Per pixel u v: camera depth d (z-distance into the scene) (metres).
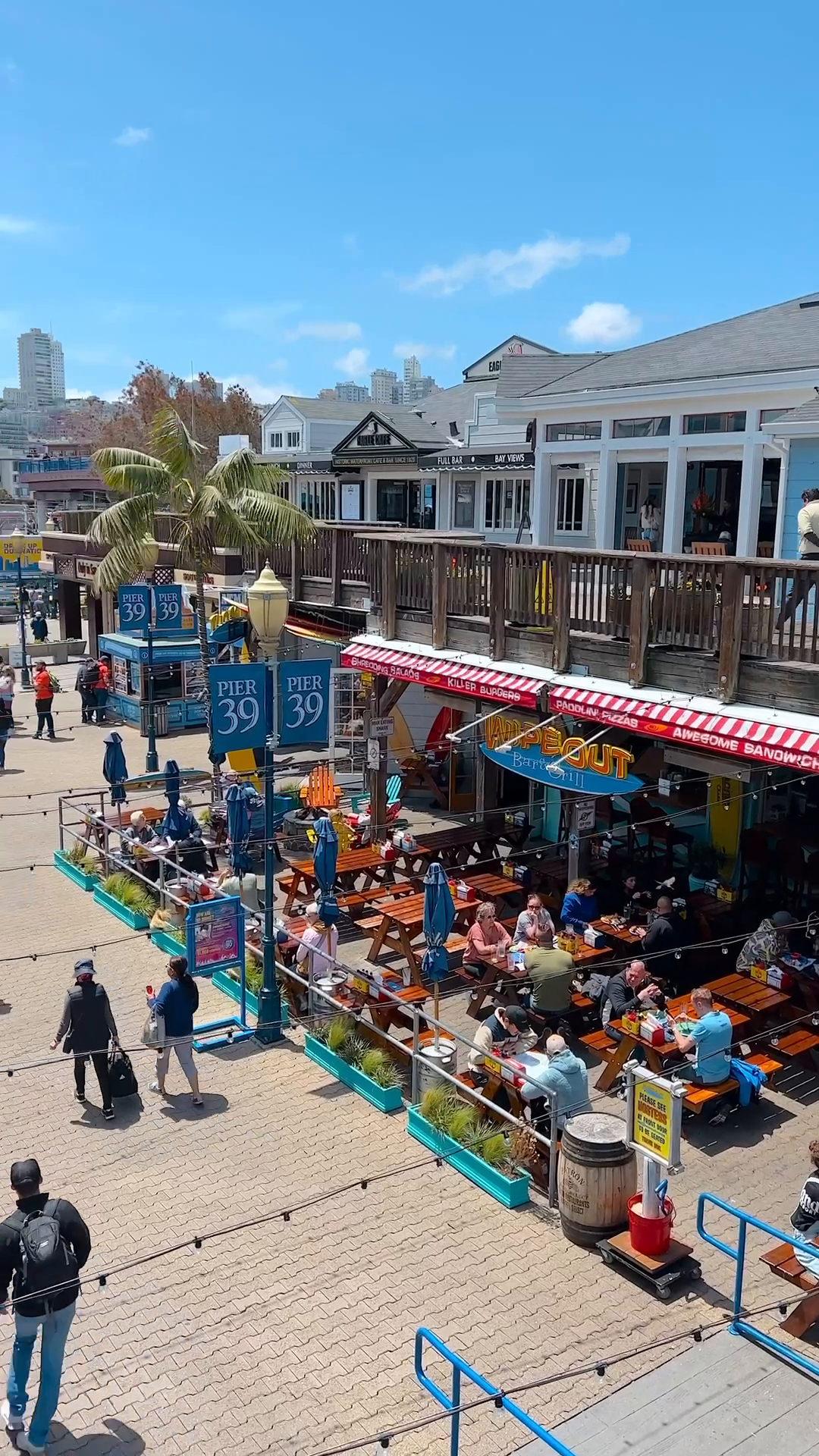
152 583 29.72
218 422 66.94
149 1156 9.68
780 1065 10.63
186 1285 7.97
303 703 12.22
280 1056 11.69
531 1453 6.47
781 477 14.95
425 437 31.30
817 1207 7.56
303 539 20.91
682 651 11.92
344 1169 9.48
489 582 14.24
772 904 13.70
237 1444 6.54
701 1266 8.17
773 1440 6.56
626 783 12.09
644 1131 8.14
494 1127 9.62
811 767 9.73
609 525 20.20
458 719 20.41
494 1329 7.48
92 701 29.67
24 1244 6.32
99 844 18.05
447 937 11.91
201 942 11.76
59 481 60.19
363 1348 7.33
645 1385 7.00
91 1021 10.20
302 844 17.59
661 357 20.67
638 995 10.85
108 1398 6.93
